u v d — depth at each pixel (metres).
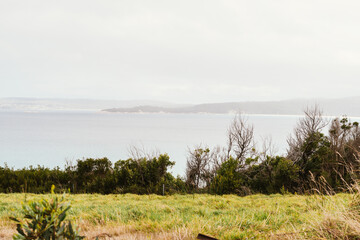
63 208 2.40
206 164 23.75
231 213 7.93
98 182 21.67
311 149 22.42
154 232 5.57
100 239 5.27
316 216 4.63
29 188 20.75
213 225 5.47
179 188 22.23
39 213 2.29
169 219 6.72
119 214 8.17
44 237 2.25
